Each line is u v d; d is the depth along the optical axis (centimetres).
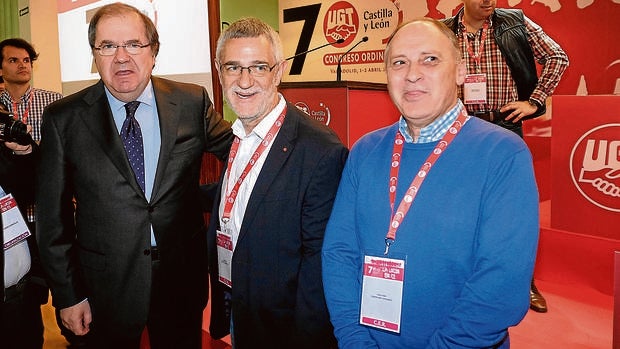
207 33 308
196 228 185
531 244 114
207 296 197
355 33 513
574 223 297
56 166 164
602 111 275
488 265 114
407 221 124
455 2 434
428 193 123
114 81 159
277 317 147
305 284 143
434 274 120
